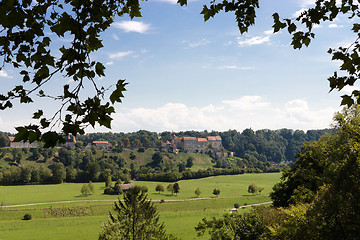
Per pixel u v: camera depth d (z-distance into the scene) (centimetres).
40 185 14362
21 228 7388
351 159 1469
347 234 1356
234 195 12850
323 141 2834
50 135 334
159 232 3075
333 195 1461
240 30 523
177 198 12219
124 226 2927
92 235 6644
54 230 7150
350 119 2117
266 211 2450
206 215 8662
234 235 1898
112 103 375
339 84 429
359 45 442
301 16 482
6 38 364
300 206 1794
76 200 11312
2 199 11181
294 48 509
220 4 497
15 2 337
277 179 17475
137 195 3050
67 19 373
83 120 363
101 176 16050
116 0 465
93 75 400
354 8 474
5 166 17175
